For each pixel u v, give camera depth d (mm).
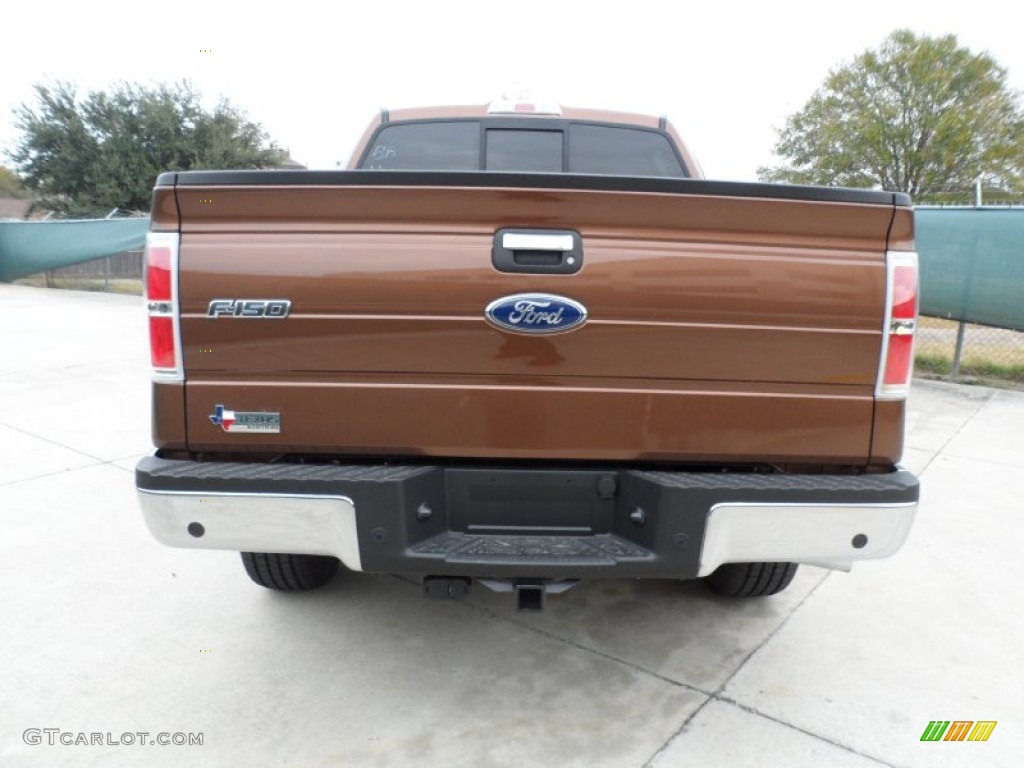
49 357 9109
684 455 2234
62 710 2492
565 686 2652
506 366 2180
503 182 2105
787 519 2158
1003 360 9344
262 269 2137
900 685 2691
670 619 3146
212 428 2207
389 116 4230
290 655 2828
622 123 4250
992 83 32531
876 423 2236
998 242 7785
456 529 2291
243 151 35969
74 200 33844
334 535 2166
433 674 2719
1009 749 2352
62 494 4488
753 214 2143
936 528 4148
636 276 2146
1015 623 3146
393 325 2158
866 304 2180
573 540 2264
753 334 2178
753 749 2328
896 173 33594
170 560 3633
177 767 2227
